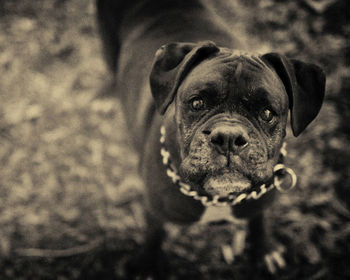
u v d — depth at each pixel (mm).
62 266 1151
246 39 1415
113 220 1196
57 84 1413
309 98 820
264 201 915
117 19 1125
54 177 1266
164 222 1031
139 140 1005
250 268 1112
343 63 1352
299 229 1150
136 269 1103
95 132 1322
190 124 795
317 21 1435
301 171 1205
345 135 1243
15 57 1468
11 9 1538
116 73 1166
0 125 1353
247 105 775
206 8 1101
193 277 1115
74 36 1483
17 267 1154
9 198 1240
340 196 1183
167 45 848
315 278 1097
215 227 1162
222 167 759
